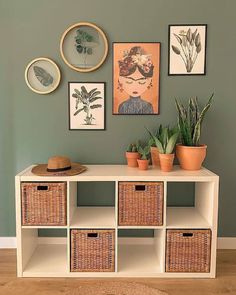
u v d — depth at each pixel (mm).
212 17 2301
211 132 2387
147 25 2314
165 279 2021
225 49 2322
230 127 2383
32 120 2391
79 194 2418
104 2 2299
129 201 2008
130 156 2248
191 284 1964
